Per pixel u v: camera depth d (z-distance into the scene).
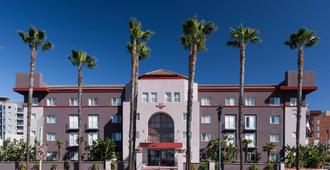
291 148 60.81
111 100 67.44
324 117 181.75
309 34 46.47
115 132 66.12
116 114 66.62
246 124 65.25
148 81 63.06
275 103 66.06
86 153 65.56
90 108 67.00
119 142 65.81
